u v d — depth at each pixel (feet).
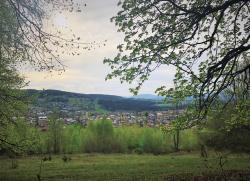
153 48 52.80
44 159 193.67
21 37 63.93
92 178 119.24
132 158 214.69
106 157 228.02
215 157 178.81
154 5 51.83
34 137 111.96
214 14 56.59
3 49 71.77
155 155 243.19
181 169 133.59
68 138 263.90
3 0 59.62
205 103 58.08
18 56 70.90
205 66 59.47
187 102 60.29
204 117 59.93
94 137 278.05
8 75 98.22
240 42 59.21
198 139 243.60
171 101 60.85
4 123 103.24
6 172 139.23
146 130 285.84
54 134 257.14
